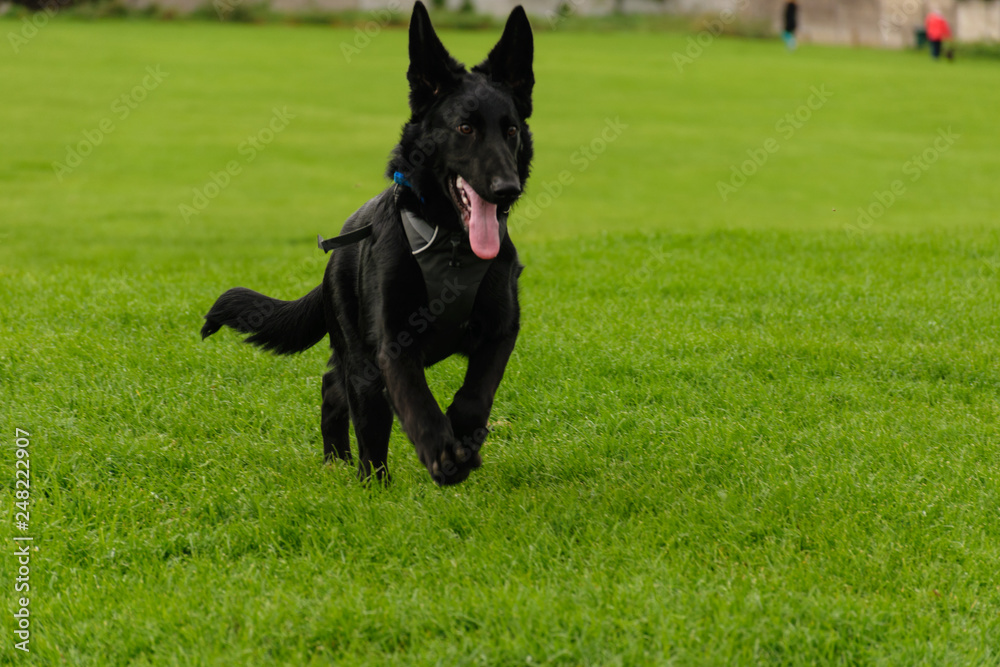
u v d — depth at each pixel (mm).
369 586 6086
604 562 6297
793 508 7051
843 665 5254
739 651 5250
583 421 9141
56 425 8625
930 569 6246
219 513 7188
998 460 8094
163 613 5715
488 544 6516
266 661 5312
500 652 5273
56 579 6270
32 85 50750
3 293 13422
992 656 5375
